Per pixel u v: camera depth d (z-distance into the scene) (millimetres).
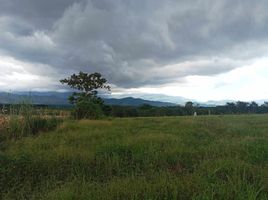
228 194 4551
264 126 15539
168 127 14164
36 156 7117
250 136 11359
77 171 6352
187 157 7559
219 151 8055
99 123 14938
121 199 4684
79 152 7535
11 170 6180
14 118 11453
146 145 8508
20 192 5297
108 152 7738
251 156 7488
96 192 4883
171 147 8375
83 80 37688
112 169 6617
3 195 5297
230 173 5715
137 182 5273
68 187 5117
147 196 4586
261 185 5074
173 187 4891
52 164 6684
